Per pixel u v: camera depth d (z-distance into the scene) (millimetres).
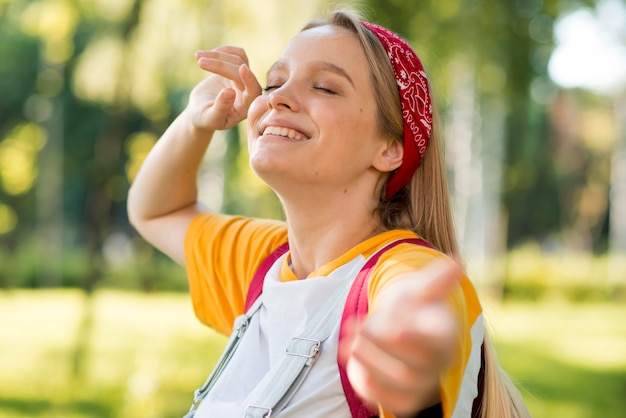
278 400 1616
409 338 1091
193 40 9992
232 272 2150
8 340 13195
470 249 20859
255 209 13375
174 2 9922
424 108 1908
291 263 1954
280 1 9555
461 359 1349
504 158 19969
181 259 2320
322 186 1805
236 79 2143
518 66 11742
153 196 2383
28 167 27016
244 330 1875
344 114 1795
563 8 12164
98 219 13000
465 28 11219
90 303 10727
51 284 24734
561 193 36281
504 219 20844
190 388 8875
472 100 16812
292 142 1785
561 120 34781
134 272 24469
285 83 1843
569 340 15422
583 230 38531
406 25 10172
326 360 1627
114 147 13016
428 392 1145
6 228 29344
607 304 23453
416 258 1554
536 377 11266
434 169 1973
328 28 1898
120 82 10359
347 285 1699
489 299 20844
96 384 9680
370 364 1106
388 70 1865
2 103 26203
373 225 1866
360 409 1541
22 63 25516
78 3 11641
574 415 8688
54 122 25875
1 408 8258
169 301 20328
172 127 2359
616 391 10328
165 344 12664
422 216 1954
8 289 23469
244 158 12367
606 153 35688
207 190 21781
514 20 11203
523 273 27234
